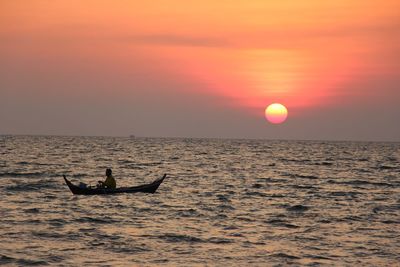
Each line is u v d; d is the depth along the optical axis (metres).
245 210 46.34
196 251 31.22
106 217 41.38
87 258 29.34
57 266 27.81
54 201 49.56
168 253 30.69
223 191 60.50
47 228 36.72
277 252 31.23
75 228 36.97
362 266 28.73
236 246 32.56
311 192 61.41
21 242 32.50
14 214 41.97
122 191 54.44
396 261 29.77
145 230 36.66
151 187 55.81
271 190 62.75
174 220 40.72
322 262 29.39
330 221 41.41
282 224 39.91
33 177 73.31
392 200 55.00
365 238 35.34
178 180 73.25
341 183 73.12
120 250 31.14
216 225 39.00
